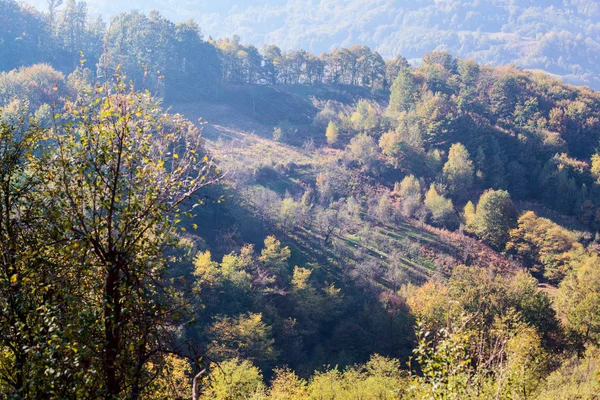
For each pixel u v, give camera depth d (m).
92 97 11.09
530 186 135.38
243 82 194.62
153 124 11.28
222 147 135.75
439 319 56.47
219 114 164.88
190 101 167.62
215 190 83.00
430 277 87.62
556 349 54.75
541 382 33.97
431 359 12.88
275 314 62.97
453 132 148.12
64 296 9.90
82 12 173.25
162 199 10.88
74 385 9.30
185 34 180.50
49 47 158.62
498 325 42.22
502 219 105.12
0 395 9.54
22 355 9.94
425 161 138.00
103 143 10.66
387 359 50.75
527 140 146.38
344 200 118.56
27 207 11.25
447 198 126.19
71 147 10.77
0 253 10.40
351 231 102.31
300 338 62.94
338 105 186.88
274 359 55.41
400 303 69.88
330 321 71.38
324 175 127.31
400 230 106.88
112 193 10.41
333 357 63.25
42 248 10.45
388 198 121.81
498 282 63.09
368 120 159.75
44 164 10.91
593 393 29.20
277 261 73.50
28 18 165.62
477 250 101.94
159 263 11.00
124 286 9.98
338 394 38.62
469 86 185.38
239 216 85.31
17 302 10.16
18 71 120.12
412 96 178.88
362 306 73.88
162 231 10.77
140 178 10.88
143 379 10.29
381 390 38.06
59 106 57.31
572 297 66.88
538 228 100.50
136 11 177.75
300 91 198.75
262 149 142.62
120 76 11.21
